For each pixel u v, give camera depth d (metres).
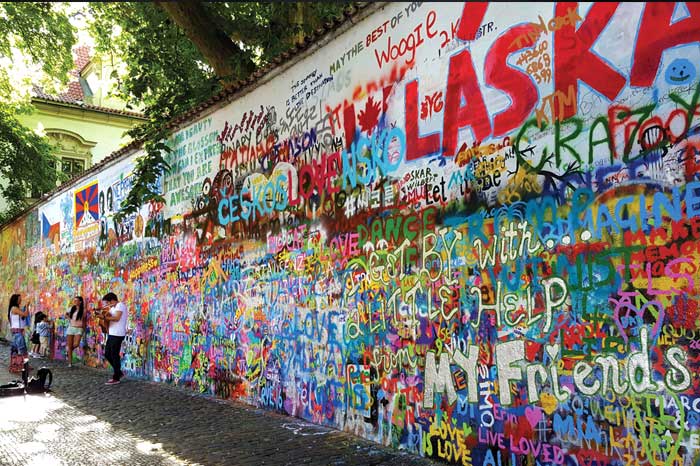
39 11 18.44
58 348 16.17
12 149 23.09
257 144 8.32
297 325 7.29
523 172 4.58
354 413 6.28
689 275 3.53
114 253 13.20
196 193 9.91
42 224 18.31
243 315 8.47
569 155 4.25
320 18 10.24
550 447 4.28
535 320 4.44
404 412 5.62
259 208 8.20
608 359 3.94
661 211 3.68
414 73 5.70
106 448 6.05
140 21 12.70
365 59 6.35
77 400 9.09
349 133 6.54
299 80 7.47
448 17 5.35
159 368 10.95
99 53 15.56
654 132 3.74
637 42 3.86
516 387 4.55
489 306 4.81
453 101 5.24
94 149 29.83
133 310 12.11
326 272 6.81
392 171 5.90
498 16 4.86
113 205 13.35
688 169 3.55
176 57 12.55
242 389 8.42
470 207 5.02
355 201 6.39
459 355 5.06
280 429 6.63
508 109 4.73
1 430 6.98
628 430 3.81
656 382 3.67
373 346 6.04
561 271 4.27
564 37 4.32
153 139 10.71
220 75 11.36
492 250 4.81
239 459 5.53
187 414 7.73
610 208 3.97
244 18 11.56
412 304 5.59
